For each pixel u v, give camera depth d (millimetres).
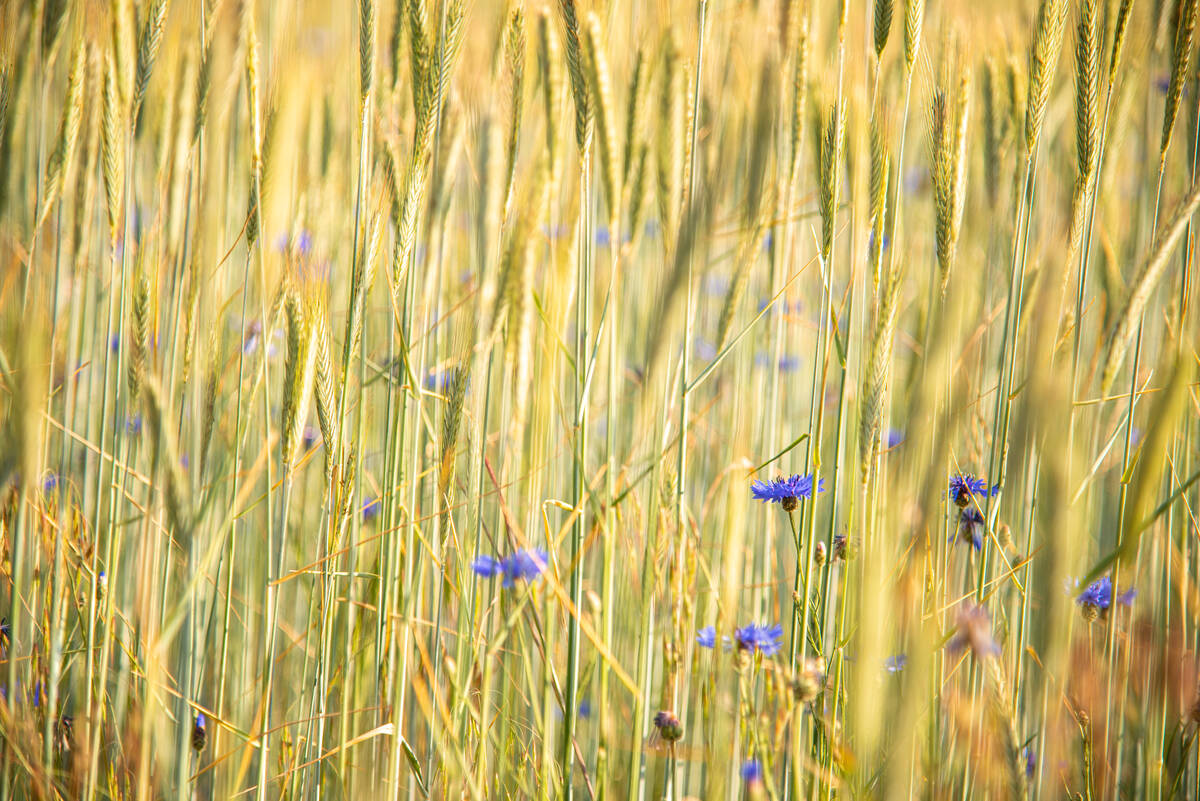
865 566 2650
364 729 2818
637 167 2756
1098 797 2738
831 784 2725
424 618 2855
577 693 2785
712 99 2834
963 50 2768
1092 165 2711
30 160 2850
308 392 2725
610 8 2746
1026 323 2805
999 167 2805
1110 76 2703
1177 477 2805
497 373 2871
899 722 2506
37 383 2646
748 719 2748
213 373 2734
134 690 2799
